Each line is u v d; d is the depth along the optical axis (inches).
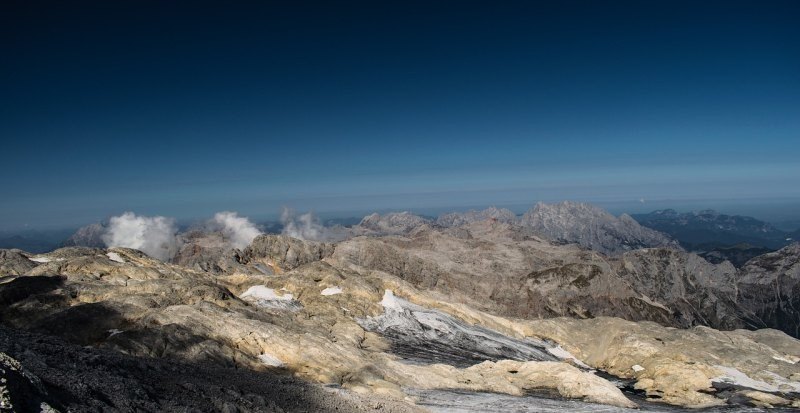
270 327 4074.8
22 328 3629.4
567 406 3420.3
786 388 5285.4
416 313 6766.7
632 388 5147.6
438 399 3223.4
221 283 6983.3
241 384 2121.1
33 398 1021.2
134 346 3080.7
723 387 5000.0
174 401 1498.5
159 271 6127.0
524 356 6043.3
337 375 3462.1
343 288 7096.5
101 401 1235.9
